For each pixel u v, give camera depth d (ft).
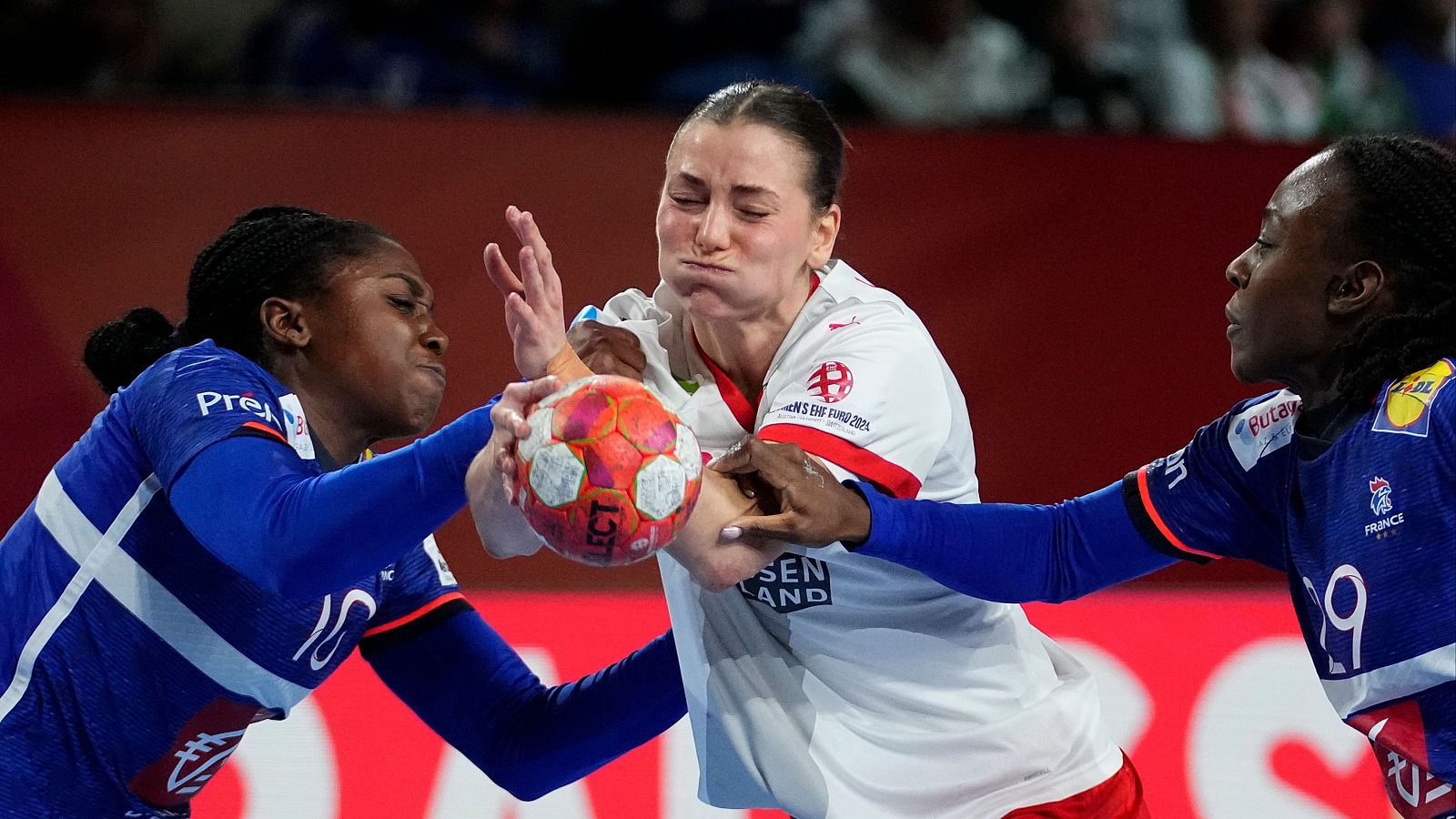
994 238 56.75
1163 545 30.58
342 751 45.65
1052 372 56.85
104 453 28.30
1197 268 57.52
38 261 52.60
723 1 78.74
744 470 27.27
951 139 56.65
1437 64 85.40
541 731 33.50
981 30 79.15
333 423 29.86
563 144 55.11
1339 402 27.40
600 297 55.21
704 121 28.94
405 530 25.22
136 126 53.16
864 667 31.55
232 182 53.67
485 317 54.60
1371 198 26.55
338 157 54.13
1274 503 29.35
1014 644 32.58
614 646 47.24
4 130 52.44
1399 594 25.41
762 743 31.07
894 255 56.34
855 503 27.89
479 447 25.43
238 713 29.86
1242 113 81.30
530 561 54.60
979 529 30.09
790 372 29.99
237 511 25.29
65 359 52.70
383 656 33.96
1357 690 26.40
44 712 28.27
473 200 54.65
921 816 31.76
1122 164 57.31
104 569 28.19
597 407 24.62
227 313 29.45
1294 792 47.85
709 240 28.37
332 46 75.41
